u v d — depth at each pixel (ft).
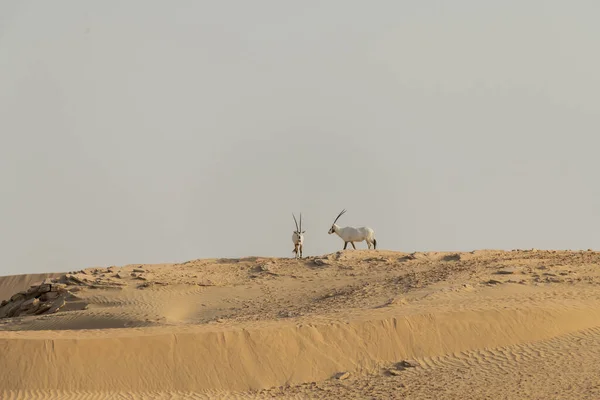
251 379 290.35
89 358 283.38
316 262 528.63
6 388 272.92
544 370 282.56
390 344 311.27
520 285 398.62
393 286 438.40
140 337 291.99
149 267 533.55
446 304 357.00
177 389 282.56
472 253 520.01
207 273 524.93
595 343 306.14
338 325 314.35
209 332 299.38
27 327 448.24
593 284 395.75
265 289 485.15
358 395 272.31
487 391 266.57
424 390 272.31
